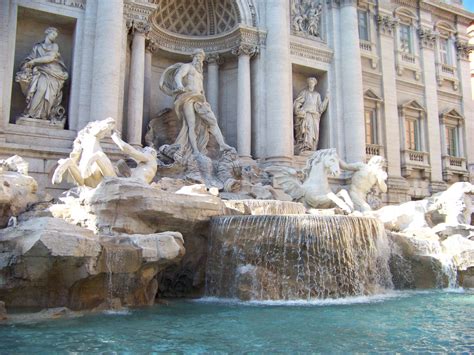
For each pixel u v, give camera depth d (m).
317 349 7.65
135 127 21.81
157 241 11.53
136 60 22.45
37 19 21.69
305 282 13.66
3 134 19.30
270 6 26.41
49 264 10.00
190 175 21.25
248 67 25.95
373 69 31.81
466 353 7.43
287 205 17.34
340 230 14.52
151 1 24.45
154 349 7.59
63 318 9.91
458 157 35.09
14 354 7.19
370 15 32.47
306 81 29.38
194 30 27.61
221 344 7.93
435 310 11.58
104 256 10.60
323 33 29.58
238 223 14.02
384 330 9.12
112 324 9.46
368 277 15.04
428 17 35.50
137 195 12.73
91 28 21.53
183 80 23.45
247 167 23.16
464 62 37.28
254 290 13.34
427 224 19.75
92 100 20.53
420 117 33.75
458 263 17.02
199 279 14.35
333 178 27.12
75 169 15.74
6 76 19.83
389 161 31.05
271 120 25.41
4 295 10.26
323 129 28.77
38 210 13.35
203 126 23.66
